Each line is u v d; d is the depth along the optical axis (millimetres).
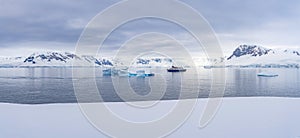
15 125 2799
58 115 3271
